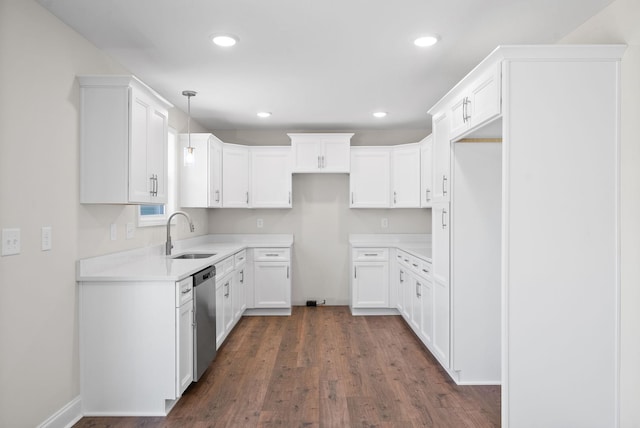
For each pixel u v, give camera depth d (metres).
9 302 1.96
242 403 2.65
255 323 4.58
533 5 2.23
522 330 2.18
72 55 2.45
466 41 2.68
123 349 2.51
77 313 2.49
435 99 4.00
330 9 2.26
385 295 4.95
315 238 5.45
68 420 2.38
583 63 2.16
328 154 5.06
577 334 2.18
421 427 2.36
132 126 2.55
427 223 5.45
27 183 2.08
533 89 2.17
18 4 2.01
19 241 2.02
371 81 3.46
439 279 3.17
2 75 1.92
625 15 2.15
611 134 2.17
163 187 3.08
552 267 2.18
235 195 4.96
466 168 2.94
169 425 2.38
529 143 2.17
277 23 2.42
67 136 2.39
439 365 3.31
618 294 2.17
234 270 4.21
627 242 2.18
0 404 1.92
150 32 2.52
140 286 2.51
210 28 2.47
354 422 2.41
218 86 3.58
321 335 4.13
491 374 2.95
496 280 2.95
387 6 2.23
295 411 2.54
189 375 2.72
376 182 5.15
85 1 2.14
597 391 2.18
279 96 3.89
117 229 3.00
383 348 3.72
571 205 2.17
